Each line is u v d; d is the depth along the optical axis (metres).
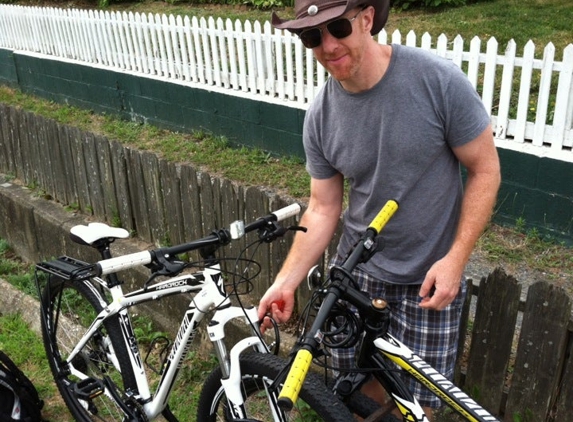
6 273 5.11
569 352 2.52
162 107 7.20
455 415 2.81
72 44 8.26
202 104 6.69
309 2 1.91
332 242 3.11
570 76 4.22
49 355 3.22
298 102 5.83
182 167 3.93
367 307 1.84
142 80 7.29
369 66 1.99
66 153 4.91
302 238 2.36
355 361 2.22
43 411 3.40
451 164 2.12
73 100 8.48
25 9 8.85
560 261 4.09
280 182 5.57
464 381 2.88
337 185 2.36
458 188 2.18
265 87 6.14
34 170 5.38
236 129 6.45
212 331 2.25
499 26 7.83
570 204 4.23
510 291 2.59
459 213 2.20
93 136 4.59
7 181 5.67
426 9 9.10
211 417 2.40
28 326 4.14
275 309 2.31
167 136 7.05
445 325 2.30
